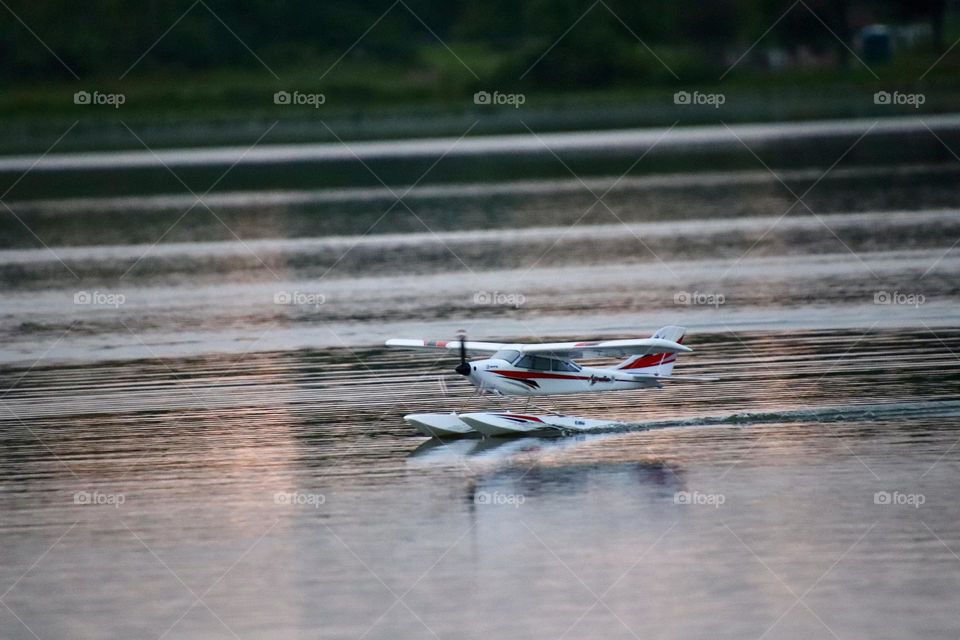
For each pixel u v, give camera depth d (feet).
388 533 210.38
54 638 180.04
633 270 442.50
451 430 256.32
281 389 296.30
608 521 212.84
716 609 184.34
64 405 286.25
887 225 515.09
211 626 182.39
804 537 205.46
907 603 184.65
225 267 478.18
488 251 494.18
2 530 214.69
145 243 546.26
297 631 180.55
